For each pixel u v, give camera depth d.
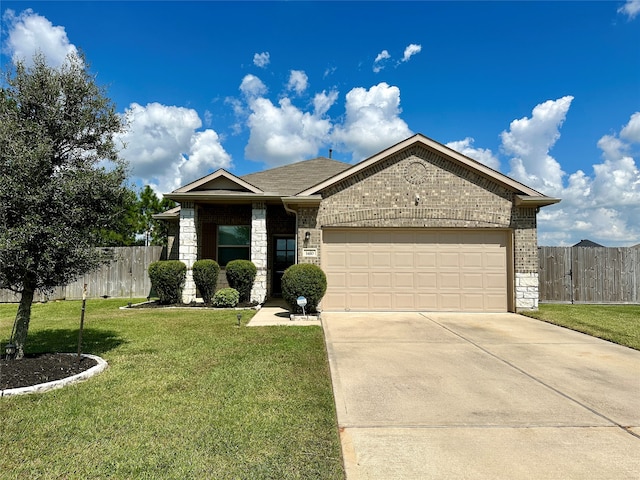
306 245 11.40
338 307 11.40
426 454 3.37
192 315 10.62
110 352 6.52
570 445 3.56
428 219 11.36
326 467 3.11
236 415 4.05
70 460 3.13
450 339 7.91
